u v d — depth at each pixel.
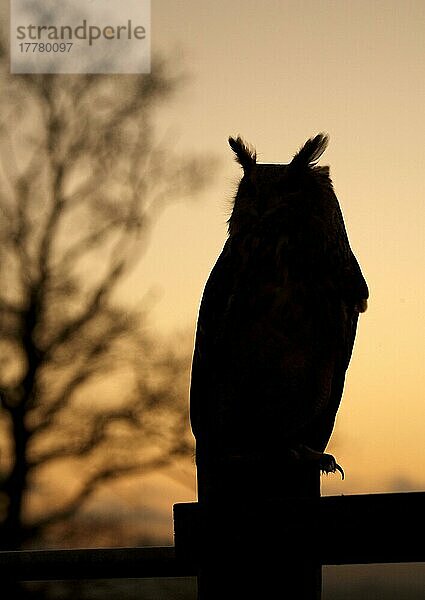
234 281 7.98
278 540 4.26
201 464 8.25
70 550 4.96
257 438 8.10
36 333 21.05
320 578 4.34
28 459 20.53
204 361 8.16
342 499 4.15
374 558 4.08
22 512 20.36
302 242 7.88
